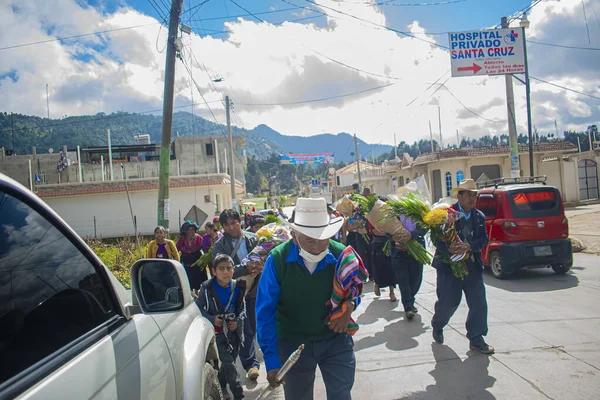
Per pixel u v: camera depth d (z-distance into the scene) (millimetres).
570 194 27469
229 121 25516
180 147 39750
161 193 10484
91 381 1408
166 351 2162
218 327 4188
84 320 1611
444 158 27047
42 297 1436
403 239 5602
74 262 1669
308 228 2588
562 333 4898
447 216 4512
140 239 21078
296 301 2740
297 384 2805
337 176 66188
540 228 7605
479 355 4523
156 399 1864
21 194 1452
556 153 27594
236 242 5234
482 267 4637
